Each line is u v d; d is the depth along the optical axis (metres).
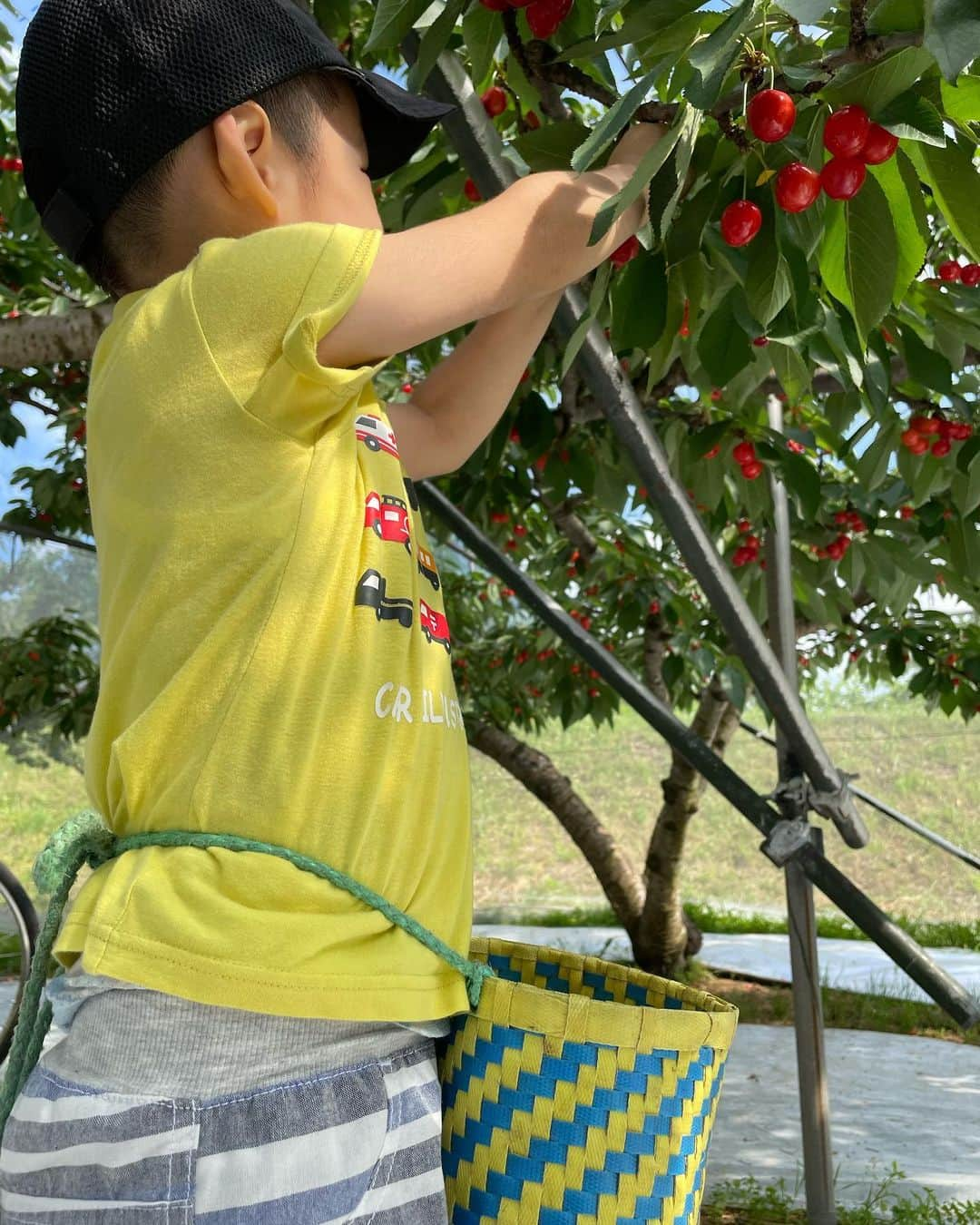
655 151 0.89
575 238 0.95
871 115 1.04
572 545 4.67
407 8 1.18
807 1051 2.13
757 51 1.06
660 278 1.26
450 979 0.89
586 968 1.12
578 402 2.41
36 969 0.90
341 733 0.85
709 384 1.98
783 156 1.13
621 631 4.48
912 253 1.17
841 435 2.39
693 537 1.58
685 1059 0.90
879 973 5.77
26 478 5.09
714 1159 3.09
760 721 8.88
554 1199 0.88
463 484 3.16
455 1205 0.90
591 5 1.28
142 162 0.93
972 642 4.45
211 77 0.92
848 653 5.68
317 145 0.97
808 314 1.22
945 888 7.77
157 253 0.98
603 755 10.16
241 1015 0.80
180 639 0.86
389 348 0.87
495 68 1.63
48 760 7.18
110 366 0.93
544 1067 0.89
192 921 0.79
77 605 5.98
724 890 8.17
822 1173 2.12
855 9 0.99
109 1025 0.80
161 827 0.85
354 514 0.90
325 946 0.81
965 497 2.29
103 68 0.92
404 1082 0.85
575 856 8.87
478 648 6.04
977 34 0.74
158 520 0.87
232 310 0.86
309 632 0.86
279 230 0.87
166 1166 0.77
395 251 0.87
